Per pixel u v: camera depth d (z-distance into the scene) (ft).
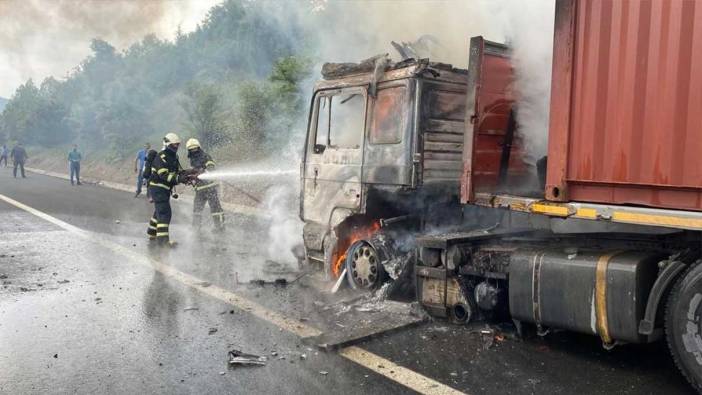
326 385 11.85
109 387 11.94
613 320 11.69
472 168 15.15
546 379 11.89
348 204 19.03
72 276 21.35
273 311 16.92
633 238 12.39
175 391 11.72
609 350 13.46
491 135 16.12
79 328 15.52
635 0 11.37
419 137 17.10
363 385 11.79
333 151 19.72
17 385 12.04
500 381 11.82
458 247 15.10
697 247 11.29
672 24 10.85
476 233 15.67
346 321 15.72
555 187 12.85
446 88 17.62
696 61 10.55
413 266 17.46
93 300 18.17
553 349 13.58
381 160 17.85
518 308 13.44
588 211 12.14
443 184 17.65
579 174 12.47
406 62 17.51
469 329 15.02
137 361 13.28
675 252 11.68
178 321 16.08
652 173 11.23
